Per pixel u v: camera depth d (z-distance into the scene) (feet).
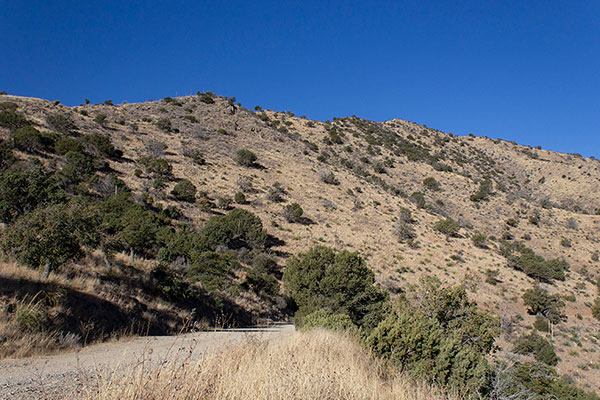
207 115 284.20
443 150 406.00
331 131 348.18
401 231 168.35
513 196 291.79
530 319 122.01
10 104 162.91
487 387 19.95
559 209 286.87
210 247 81.46
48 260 36.37
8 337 22.03
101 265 52.60
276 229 143.02
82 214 42.04
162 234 84.07
